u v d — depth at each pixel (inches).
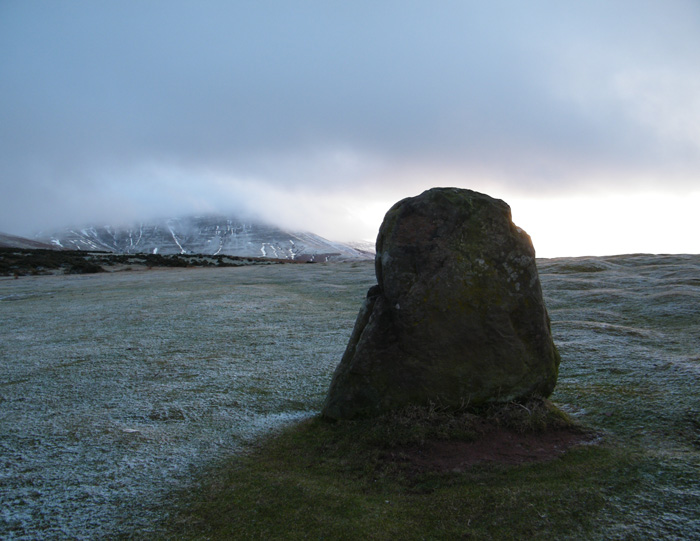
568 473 207.8
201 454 253.9
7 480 227.3
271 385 379.6
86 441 272.5
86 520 193.5
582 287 895.1
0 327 695.1
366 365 265.9
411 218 268.4
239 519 189.6
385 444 240.7
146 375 416.2
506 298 259.6
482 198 269.1
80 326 682.2
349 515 188.7
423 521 183.3
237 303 866.1
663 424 256.2
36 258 2316.7
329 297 959.0
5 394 370.0
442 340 256.5
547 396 270.4
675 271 1037.8
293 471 229.9
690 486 192.2
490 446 233.9
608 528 170.7
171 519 192.2
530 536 169.8
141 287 1262.3
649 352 409.7
